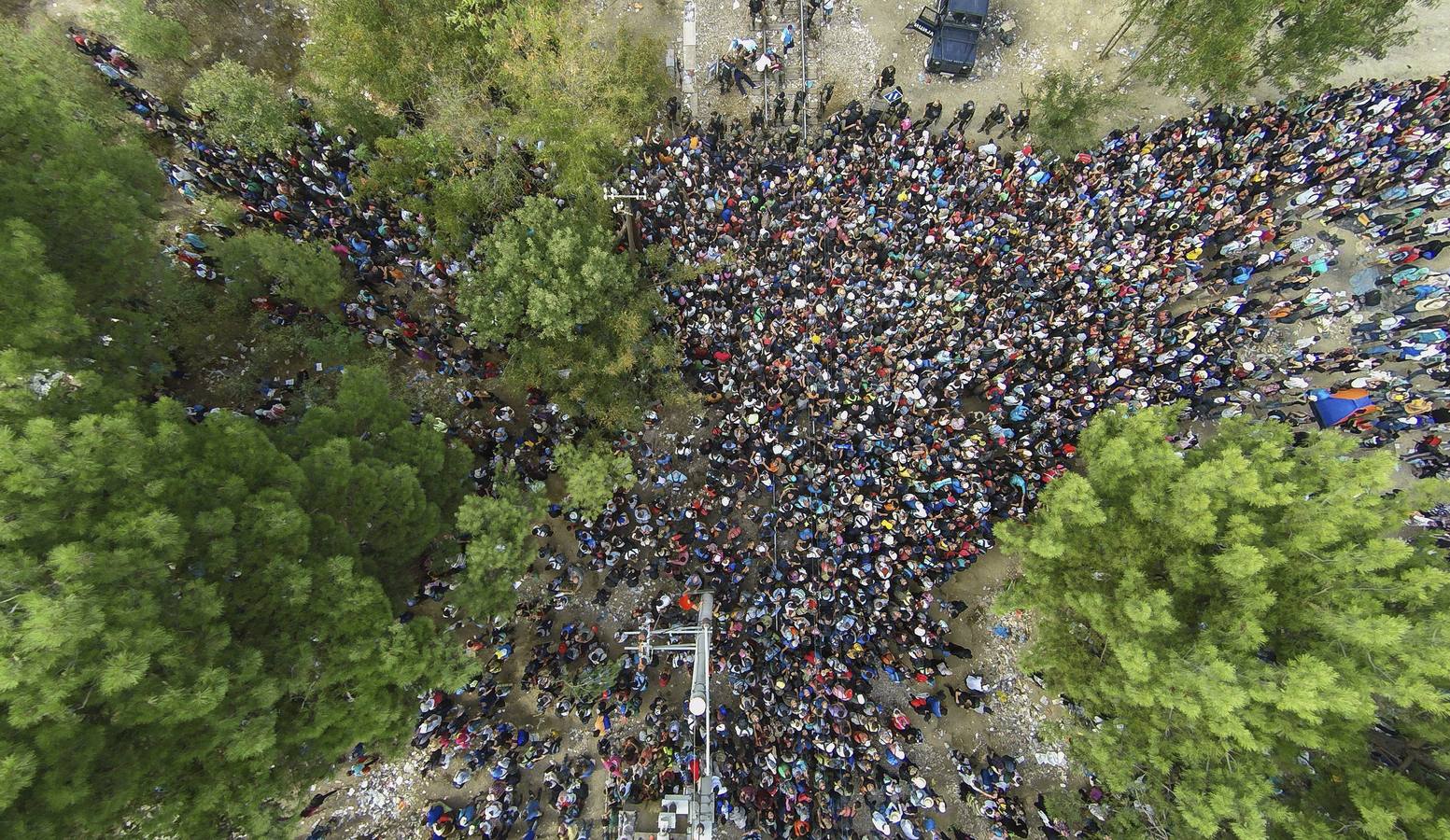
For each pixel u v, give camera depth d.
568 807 24.78
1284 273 30.08
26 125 20.47
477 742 25.48
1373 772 18.45
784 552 27.25
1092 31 36.34
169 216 31.09
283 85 35.28
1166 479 20.69
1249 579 19.11
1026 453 26.41
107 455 15.60
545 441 28.12
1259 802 18.77
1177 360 26.77
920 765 26.50
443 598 26.16
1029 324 27.45
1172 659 18.77
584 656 26.92
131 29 29.05
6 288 17.17
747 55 35.75
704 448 28.47
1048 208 29.45
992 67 36.06
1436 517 25.19
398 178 28.31
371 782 25.58
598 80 28.28
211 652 15.62
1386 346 28.27
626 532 27.86
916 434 27.03
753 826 24.75
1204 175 29.45
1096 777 23.91
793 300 28.89
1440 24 34.09
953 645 26.70
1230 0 27.84
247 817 17.08
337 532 19.33
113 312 21.84
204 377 27.78
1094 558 21.70
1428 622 17.16
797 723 24.45
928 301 28.19
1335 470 19.12
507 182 28.36
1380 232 29.03
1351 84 32.72
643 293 26.42
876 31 36.53
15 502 14.46
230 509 17.02
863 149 31.08
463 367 29.45
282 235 28.36
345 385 22.86
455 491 24.52
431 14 30.25
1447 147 27.53
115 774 14.94
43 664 13.14
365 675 18.31
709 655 25.12
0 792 12.80
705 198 30.31
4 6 33.53
